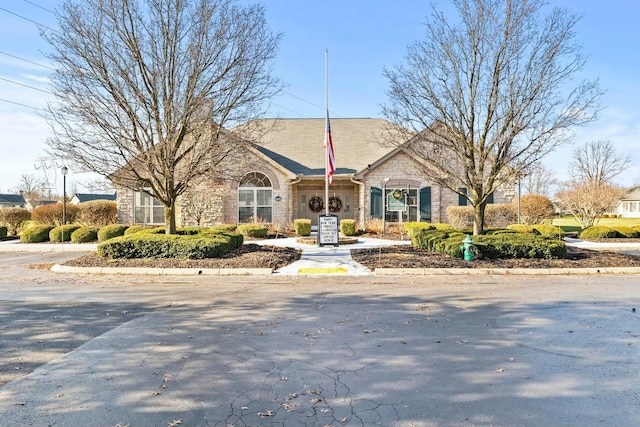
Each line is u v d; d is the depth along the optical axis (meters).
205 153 13.74
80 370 4.79
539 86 12.96
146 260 13.29
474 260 13.13
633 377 4.52
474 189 14.82
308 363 4.97
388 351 5.37
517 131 13.34
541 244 13.42
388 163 24.45
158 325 6.64
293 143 27.72
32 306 8.02
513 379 4.48
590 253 14.59
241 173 24.05
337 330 6.32
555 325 6.53
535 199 24.78
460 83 13.88
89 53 12.66
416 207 24.50
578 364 4.90
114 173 13.88
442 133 15.26
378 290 9.55
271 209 24.66
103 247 13.66
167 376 4.61
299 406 3.89
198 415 3.73
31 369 4.83
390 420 3.63
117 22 12.88
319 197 26.98
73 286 10.21
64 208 23.70
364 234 22.84
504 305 7.95
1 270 13.09
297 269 12.55
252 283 10.59
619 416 3.70
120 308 7.83
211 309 7.73
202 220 24.33
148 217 24.89
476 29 13.52
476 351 5.36
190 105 13.05
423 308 7.74
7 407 3.90
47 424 3.60
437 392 4.17
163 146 13.41
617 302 8.16
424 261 13.04
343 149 27.11
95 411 3.82
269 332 6.23
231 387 4.31
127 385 4.38
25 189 66.38
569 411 3.79
